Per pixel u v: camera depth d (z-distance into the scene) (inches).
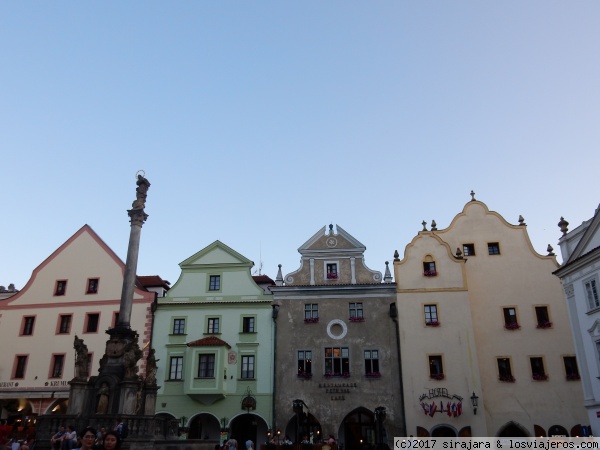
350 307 1587.1
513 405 1475.1
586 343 1176.2
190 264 1690.5
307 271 1654.8
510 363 1523.1
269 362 1539.1
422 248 1643.7
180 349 1567.4
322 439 1438.2
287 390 1499.8
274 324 1579.7
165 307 1630.2
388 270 1625.2
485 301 1601.9
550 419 1449.3
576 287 1224.8
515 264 1637.6
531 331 1549.0
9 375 1566.2
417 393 1464.1
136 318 1617.9
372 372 1499.8
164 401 1504.7
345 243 1676.9
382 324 1555.1
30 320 1646.2
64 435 795.4
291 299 1610.5
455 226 1715.1
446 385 1466.5
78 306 1641.2
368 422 1494.8
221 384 1481.3
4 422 1499.8
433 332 1529.3
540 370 1510.8
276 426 1460.4
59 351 1582.2
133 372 1007.6
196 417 1525.6
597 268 1153.4
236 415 1481.3
